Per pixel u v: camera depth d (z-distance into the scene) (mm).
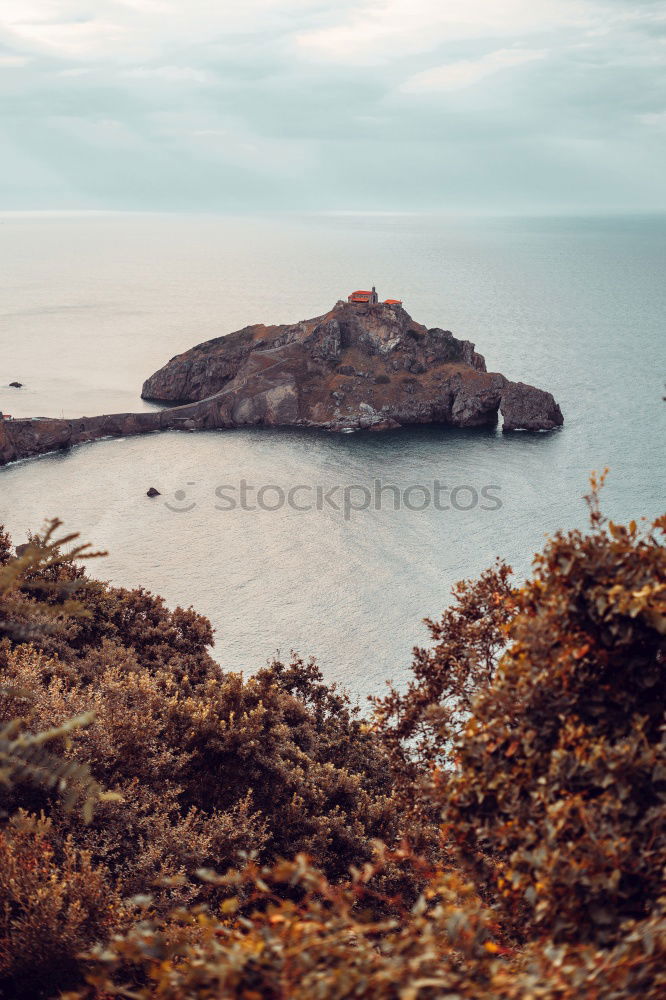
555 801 6504
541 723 7152
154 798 14516
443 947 4496
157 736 17234
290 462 178125
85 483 160625
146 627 29281
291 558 125500
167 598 111750
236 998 4027
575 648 7238
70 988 10141
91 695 16328
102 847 12977
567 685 7195
